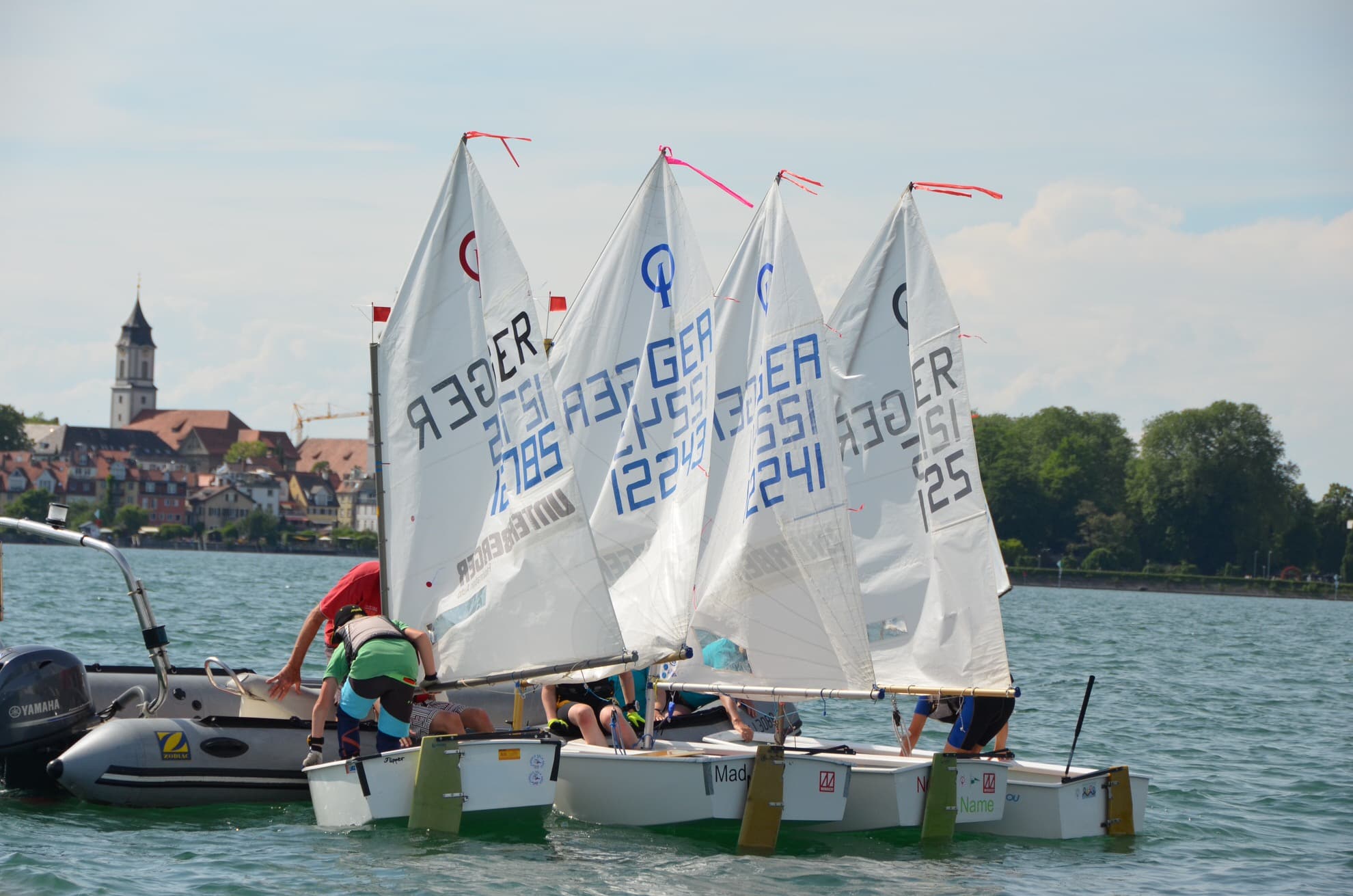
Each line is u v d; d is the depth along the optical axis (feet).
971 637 141.69
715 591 141.59
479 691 156.56
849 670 137.18
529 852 118.93
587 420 141.90
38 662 132.77
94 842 118.83
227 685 149.38
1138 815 142.41
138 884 106.32
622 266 142.10
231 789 135.23
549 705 139.33
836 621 137.49
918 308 147.13
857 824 131.85
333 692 132.36
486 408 134.62
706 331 137.80
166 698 145.48
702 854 120.67
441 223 135.23
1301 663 439.22
